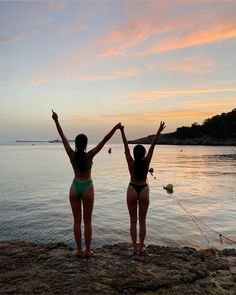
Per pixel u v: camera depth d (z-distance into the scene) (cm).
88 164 306
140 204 324
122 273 287
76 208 314
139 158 319
